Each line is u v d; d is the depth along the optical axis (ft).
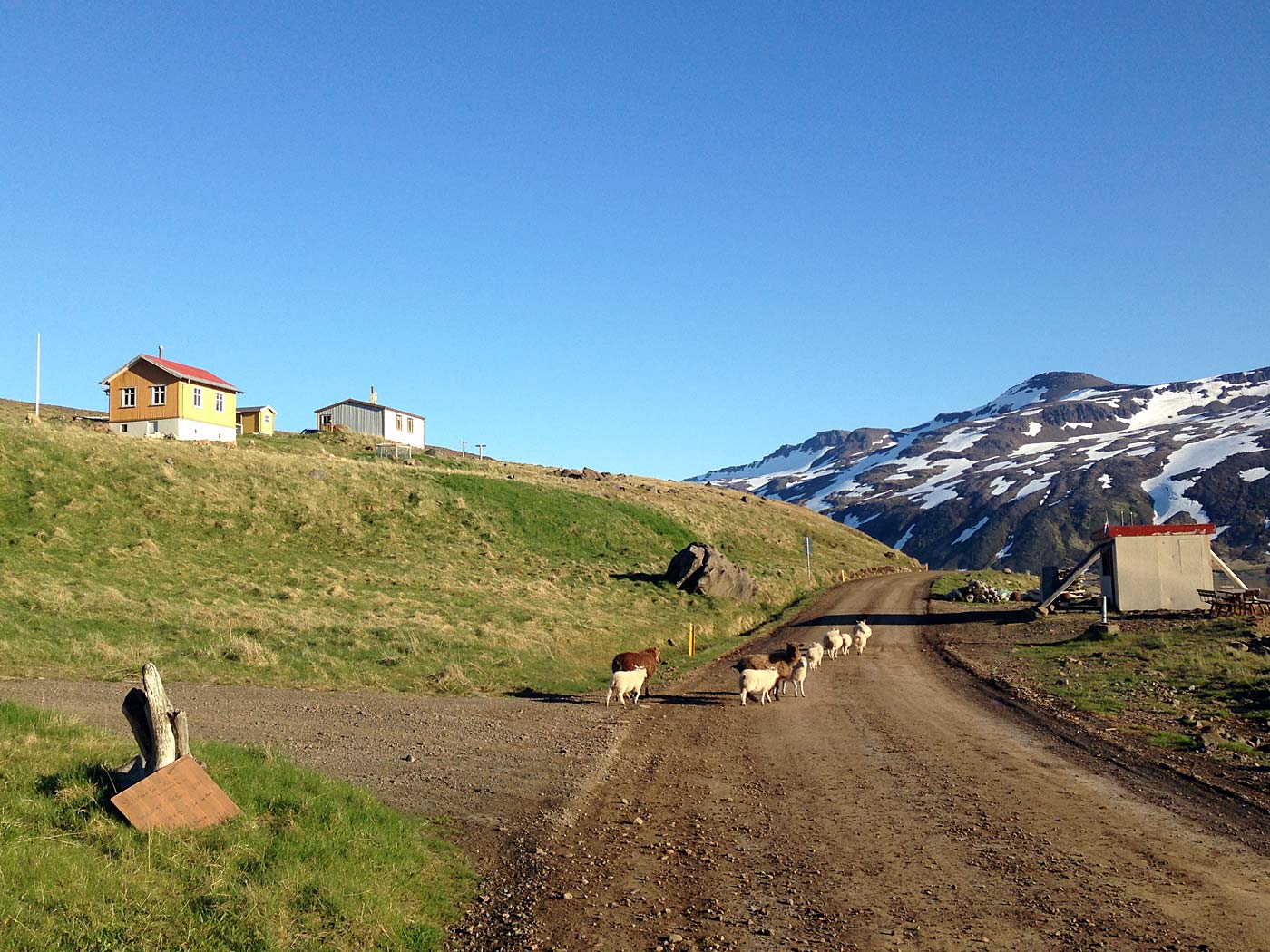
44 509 113.39
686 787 42.32
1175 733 54.03
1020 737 54.70
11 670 57.93
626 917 26.23
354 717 54.24
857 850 32.71
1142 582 122.52
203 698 56.44
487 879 28.94
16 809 24.06
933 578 227.40
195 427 194.08
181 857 23.76
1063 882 29.17
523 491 195.42
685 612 132.26
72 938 18.95
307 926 22.08
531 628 97.40
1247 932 25.00
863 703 68.69
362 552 134.00
